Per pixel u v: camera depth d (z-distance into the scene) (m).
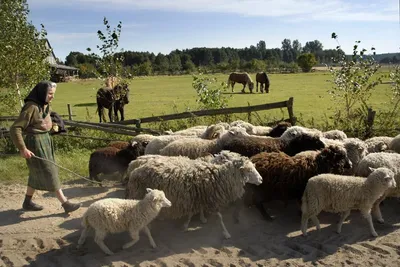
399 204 7.00
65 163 9.98
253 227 6.17
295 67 92.12
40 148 6.31
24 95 17.42
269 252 5.30
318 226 5.91
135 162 6.63
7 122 14.05
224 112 12.12
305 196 5.84
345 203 5.68
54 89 6.42
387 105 19.72
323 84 42.56
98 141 12.41
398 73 13.29
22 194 7.77
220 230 6.05
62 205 6.60
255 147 7.49
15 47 16.17
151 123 15.03
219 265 4.98
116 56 15.38
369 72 12.26
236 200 6.25
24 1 16.88
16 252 5.41
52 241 5.70
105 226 5.20
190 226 6.22
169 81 61.03
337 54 12.53
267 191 6.38
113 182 8.59
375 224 6.18
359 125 11.17
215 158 6.52
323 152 6.52
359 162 6.95
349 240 5.63
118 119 20.28
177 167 5.98
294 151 7.78
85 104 29.95
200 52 153.88
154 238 5.80
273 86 41.28
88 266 5.01
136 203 5.39
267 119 12.77
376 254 5.18
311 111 20.16
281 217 6.56
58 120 6.91
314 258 5.14
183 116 12.30
